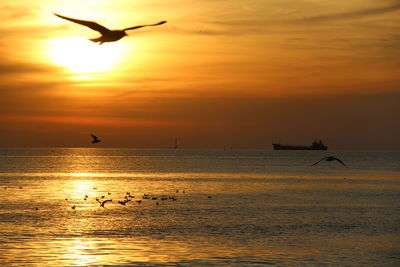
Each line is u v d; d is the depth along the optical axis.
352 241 51.06
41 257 43.06
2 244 47.91
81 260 42.12
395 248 47.88
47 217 65.56
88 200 87.19
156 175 166.12
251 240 51.03
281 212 72.81
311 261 42.66
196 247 47.41
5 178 146.62
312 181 140.12
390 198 94.12
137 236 52.56
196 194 100.06
